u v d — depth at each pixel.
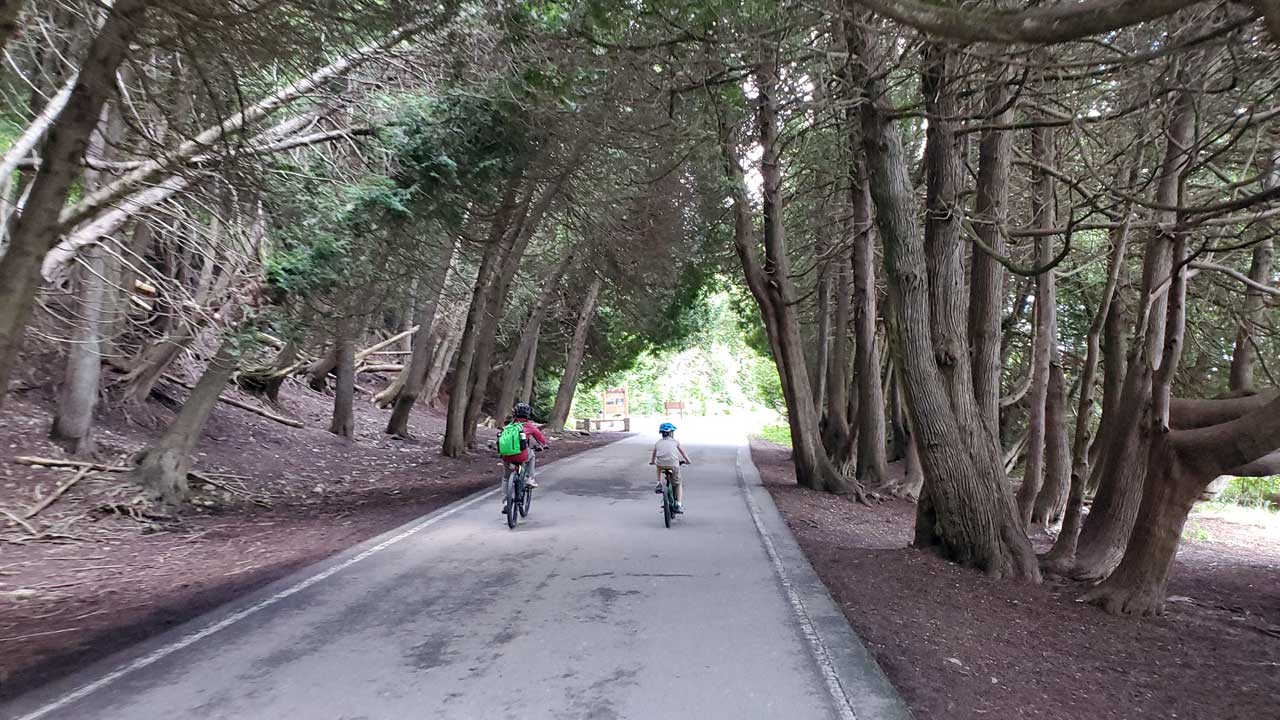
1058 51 7.86
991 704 4.53
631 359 36.69
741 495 14.37
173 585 7.30
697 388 72.38
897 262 8.80
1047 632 6.29
